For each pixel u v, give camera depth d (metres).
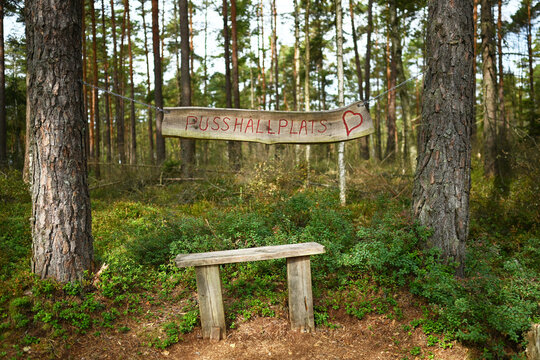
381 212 6.79
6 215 6.55
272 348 3.67
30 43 4.02
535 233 6.17
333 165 11.97
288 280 3.89
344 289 4.46
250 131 4.63
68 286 3.92
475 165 11.50
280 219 5.97
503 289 3.95
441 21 4.41
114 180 11.51
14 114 21.50
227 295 4.44
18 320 3.53
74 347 3.47
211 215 6.84
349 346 3.72
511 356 3.43
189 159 13.09
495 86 11.16
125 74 27.30
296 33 17.91
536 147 7.75
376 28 23.92
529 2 19.39
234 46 15.69
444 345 3.63
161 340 3.72
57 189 3.98
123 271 4.55
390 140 20.72
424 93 4.62
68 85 4.05
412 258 4.46
